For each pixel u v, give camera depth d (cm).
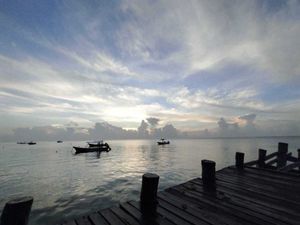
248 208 480
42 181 1761
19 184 1641
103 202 1114
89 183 1645
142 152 5878
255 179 767
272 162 1116
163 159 3688
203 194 588
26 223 334
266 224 398
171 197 564
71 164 3106
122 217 434
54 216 905
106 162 3325
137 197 1210
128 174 2080
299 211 462
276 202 521
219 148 7462
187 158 3831
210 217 430
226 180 752
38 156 4944
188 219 420
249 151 5509
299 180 750
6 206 322
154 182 505
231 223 402
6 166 2941
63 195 1268
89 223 411
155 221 413
